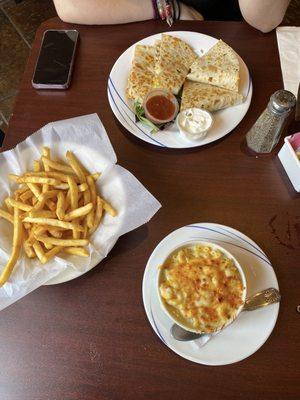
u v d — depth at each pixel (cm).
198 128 57
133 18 69
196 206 54
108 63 65
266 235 52
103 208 52
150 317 46
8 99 126
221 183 56
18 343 46
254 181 56
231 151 58
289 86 62
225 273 46
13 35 136
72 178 53
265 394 43
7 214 52
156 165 57
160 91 61
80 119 55
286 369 44
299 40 66
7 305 45
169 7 68
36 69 64
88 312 48
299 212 54
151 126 59
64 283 49
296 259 51
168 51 65
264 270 49
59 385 44
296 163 52
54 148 56
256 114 61
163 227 53
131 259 51
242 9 68
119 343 46
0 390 44
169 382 44
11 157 54
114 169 54
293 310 47
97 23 69
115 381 44
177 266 47
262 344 45
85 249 49
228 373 44
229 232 51
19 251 49
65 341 46
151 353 45
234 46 67
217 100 59
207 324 44
